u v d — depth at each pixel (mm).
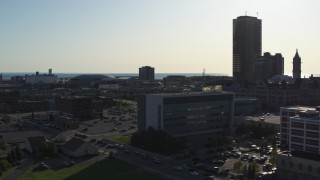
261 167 158750
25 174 149625
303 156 145000
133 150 190375
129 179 141625
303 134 167250
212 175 147500
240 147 197250
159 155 178250
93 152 181625
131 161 169500
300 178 142875
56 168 158750
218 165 162750
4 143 192750
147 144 189625
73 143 184375
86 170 154875
